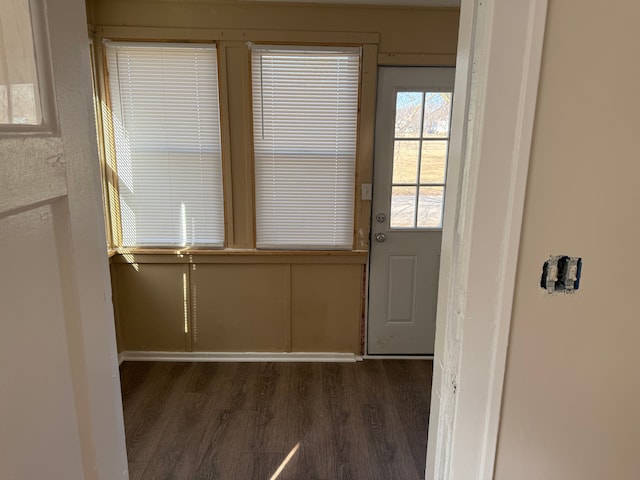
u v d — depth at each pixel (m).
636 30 0.73
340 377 2.68
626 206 0.80
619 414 0.91
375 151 2.68
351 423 2.21
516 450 0.91
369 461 1.94
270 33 2.47
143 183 2.67
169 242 2.74
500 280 0.81
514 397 0.88
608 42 0.73
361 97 2.57
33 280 0.56
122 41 2.47
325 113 2.61
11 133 0.51
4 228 0.50
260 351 2.88
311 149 2.65
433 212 2.77
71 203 0.65
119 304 2.79
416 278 2.85
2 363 0.50
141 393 2.47
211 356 2.87
